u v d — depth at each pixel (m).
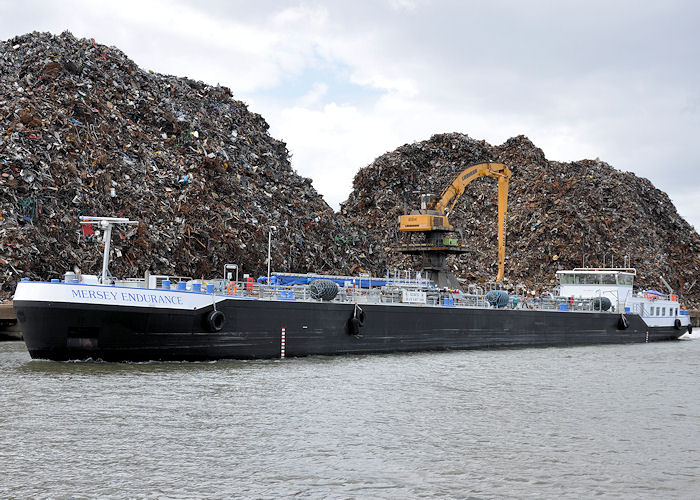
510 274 108.75
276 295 44.22
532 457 22.75
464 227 118.88
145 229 64.50
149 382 32.94
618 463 22.33
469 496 19.09
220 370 37.44
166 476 19.97
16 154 61.78
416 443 24.02
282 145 97.56
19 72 72.00
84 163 66.00
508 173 87.06
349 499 18.64
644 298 78.19
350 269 86.75
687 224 144.62
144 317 37.12
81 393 29.98
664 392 35.47
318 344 45.62
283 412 27.91
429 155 133.00
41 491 18.64
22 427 24.45
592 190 128.50
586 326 68.81
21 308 36.44
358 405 29.80
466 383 36.97
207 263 68.25
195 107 87.56
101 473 20.09
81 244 60.78
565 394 34.38
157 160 73.81
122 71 81.94
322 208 91.50
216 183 77.06
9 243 56.25
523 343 62.66
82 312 36.06
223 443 23.30
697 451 23.88
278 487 19.36
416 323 52.91
